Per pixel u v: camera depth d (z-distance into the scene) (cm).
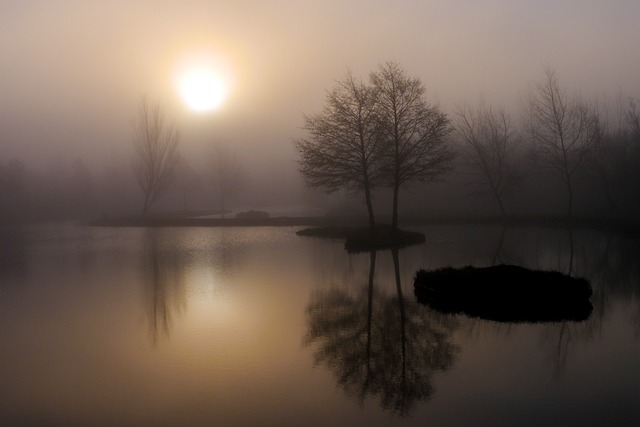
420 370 1126
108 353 1284
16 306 1842
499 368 1124
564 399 955
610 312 1598
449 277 1767
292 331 1443
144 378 1110
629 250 2948
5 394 1041
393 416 902
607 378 1052
